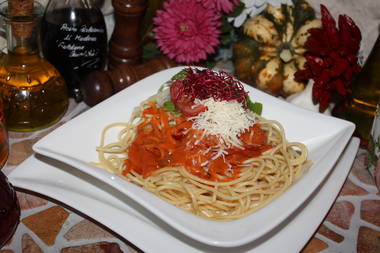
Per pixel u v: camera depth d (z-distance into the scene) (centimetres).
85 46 52
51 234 38
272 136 48
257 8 61
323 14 50
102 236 38
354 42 50
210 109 42
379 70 50
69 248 37
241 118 43
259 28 59
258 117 47
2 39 53
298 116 47
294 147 47
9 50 47
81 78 55
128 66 55
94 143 44
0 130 43
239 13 61
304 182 36
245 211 41
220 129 41
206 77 45
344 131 44
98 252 37
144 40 65
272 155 45
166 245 34
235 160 44
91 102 53
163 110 46
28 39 46
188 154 43
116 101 47
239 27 64
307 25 58
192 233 31
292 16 59
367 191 46
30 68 47
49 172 40
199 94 44
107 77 53
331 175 43
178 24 58
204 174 43
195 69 48
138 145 45
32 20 45
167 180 43
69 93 56
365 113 51
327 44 50
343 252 39
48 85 48
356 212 43
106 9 62
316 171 38
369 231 41
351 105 52
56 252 36
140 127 46
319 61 50
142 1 56
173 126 45
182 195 44
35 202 41
